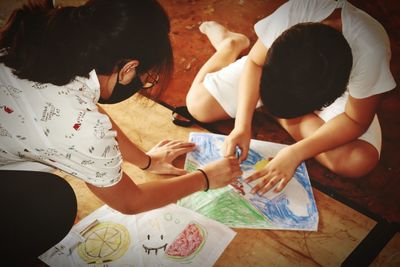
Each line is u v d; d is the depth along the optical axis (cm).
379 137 142
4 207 84
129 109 137
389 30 196
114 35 63
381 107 166
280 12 130
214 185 107
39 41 63
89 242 96
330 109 135
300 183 118
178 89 175
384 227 108
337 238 105
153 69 77
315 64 124
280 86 135
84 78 71
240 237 102
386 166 150
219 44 189
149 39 68
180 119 136
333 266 99
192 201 108
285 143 153
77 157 75
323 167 147
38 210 86
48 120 70
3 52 68
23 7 65
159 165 116
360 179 146
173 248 96
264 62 136
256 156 125
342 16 120
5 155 79
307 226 107
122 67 71
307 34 122
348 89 126
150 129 132
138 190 91
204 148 126
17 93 69
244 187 114
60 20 62
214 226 102
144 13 65
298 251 101
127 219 101
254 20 210
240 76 150
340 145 131
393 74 178
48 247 86
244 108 137
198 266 94
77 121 71
